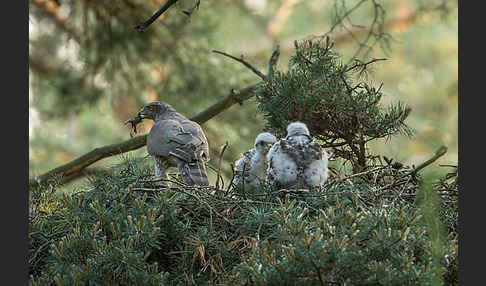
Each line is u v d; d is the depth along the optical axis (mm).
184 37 16547
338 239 6848
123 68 16516
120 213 8297
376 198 9164
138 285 7477
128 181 9344
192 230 8797
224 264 8211
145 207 8336
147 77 16766
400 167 10141
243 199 9250
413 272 6609
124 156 11812
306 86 10695
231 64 16703
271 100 11031
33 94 17656
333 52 11180
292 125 10195
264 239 8047
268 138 10266
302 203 8953
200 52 16656
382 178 10203
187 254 8336
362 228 7359
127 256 7488
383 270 6621
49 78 17578
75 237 7918
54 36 17781
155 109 12406
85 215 8516
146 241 7816
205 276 8211
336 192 8773
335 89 10648
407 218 7324
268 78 11438
